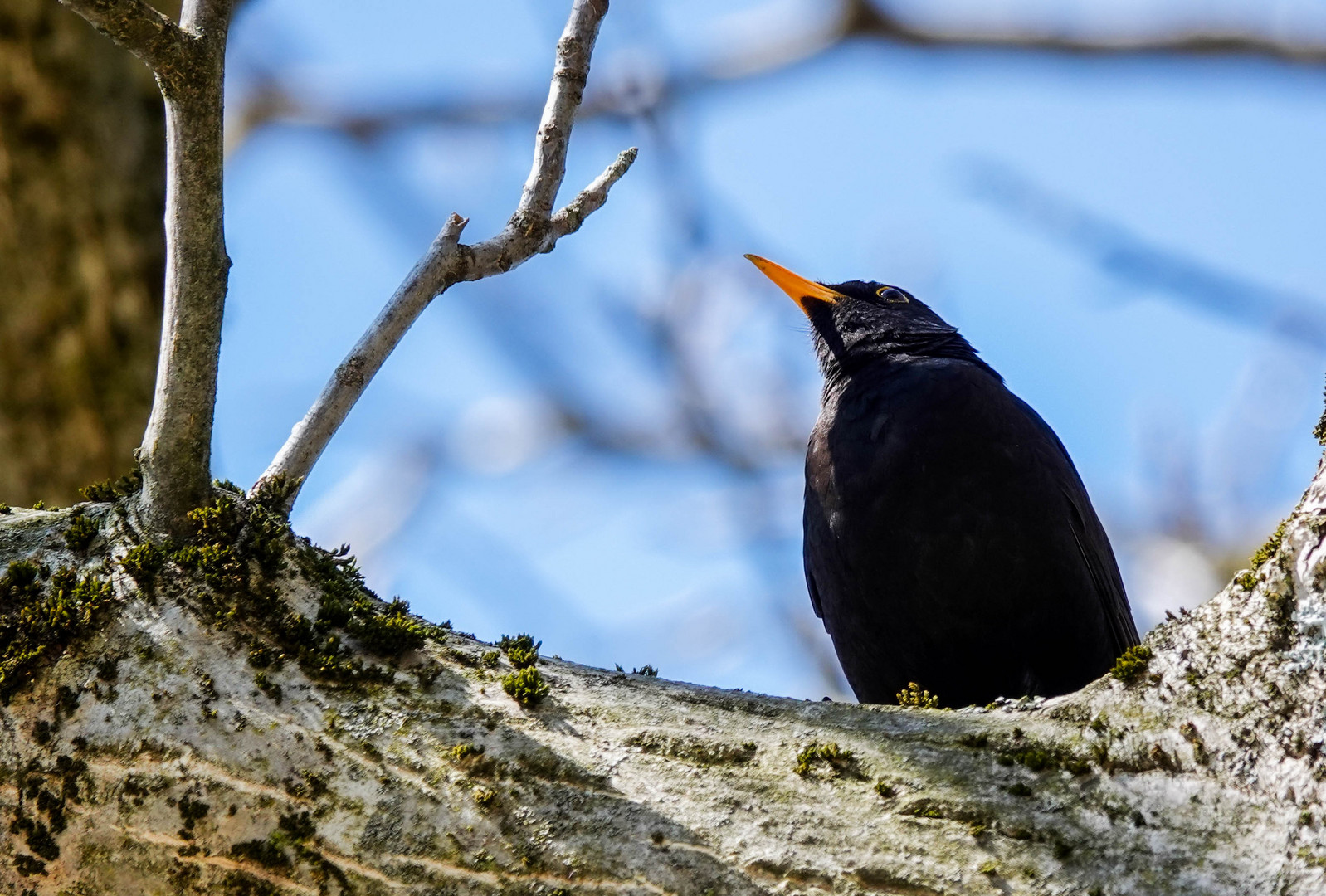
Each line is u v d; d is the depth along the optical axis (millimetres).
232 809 5418
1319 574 5793
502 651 6109
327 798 5438
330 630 5891
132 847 5438
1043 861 5305
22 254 14055
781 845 5336
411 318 7461
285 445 7141
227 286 5910
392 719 5641
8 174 14016
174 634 5777
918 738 5770
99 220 14266
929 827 5414
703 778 5551
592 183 8094
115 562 5957
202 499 6078
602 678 6023
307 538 6426
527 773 5504
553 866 5281
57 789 5535
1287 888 5176
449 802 5422
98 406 14320
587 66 8023
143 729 5562
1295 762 5473
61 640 5770
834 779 5574
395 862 5309
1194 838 5363
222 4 5703
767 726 5820
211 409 5969
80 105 14180
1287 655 5734
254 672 5719
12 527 6191
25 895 5512
